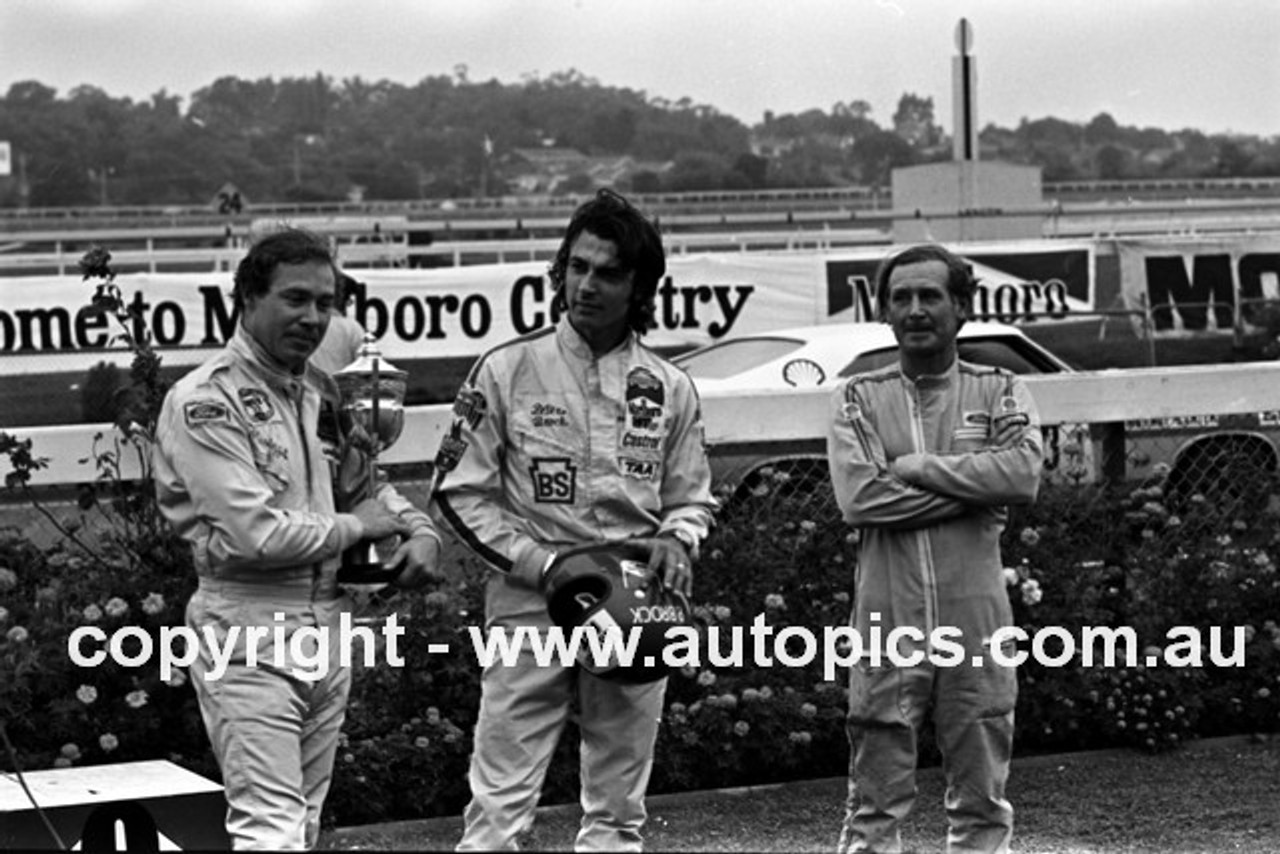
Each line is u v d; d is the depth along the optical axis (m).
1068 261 18.86
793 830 6.69
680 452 5.28
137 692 6.56
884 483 5.79
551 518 5.16
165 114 89.38
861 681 5.95
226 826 5.44
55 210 51.03
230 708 5.02
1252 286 19.20
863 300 18.30
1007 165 24.84
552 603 5.01
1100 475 8.23
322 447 5.30
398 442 7.23
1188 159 68.88
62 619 6.66
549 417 5.17
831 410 5.98
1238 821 6.83
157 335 16.27
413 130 93.31
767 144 68.88
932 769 7.54
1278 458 8.55
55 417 15.27
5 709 6.46
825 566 7.57
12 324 15.58
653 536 5.23
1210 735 8.11
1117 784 7.37
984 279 18.70
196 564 5.18
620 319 5.19
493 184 89.19
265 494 5.02
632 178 75.25
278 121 93.94
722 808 7.00
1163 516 8.07
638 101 84.94
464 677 7.05
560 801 7.01
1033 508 7.96
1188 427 8.51
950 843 6.00
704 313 17.95
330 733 5.30
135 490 6.89
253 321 5.12
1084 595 7.85
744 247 26.84
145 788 5.59
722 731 7.20
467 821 5.23
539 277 17.08
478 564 7.14
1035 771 7.58
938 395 5.93
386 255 21.59
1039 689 7.73
